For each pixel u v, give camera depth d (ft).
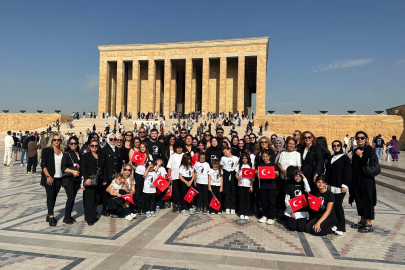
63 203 32.14
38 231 22.48
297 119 145.59
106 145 28.32
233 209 29.71
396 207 32.81
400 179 47.80
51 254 18.04
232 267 16.63
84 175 24.50
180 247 19.58
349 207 33.58
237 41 173.88
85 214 25.04
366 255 18.95
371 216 23.93
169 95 182.50
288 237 22.40
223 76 175.32
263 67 170.09
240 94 172.76
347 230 24.70
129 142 31.42
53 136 24.61
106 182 27.32
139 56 185.98
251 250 19.38
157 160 28.89
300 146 27.76
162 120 155.12
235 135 34.42
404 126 130.72
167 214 29.04
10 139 66.18
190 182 29.07
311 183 25.30
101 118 173.68
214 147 32.40
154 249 19.15
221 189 29.01
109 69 194.18
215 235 22.35
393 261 18.01
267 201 26.40
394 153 67.87
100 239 20.97
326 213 23.20
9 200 32.58
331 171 24.84
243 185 27.55
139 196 28.96
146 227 24.16
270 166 26.13
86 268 16.15
